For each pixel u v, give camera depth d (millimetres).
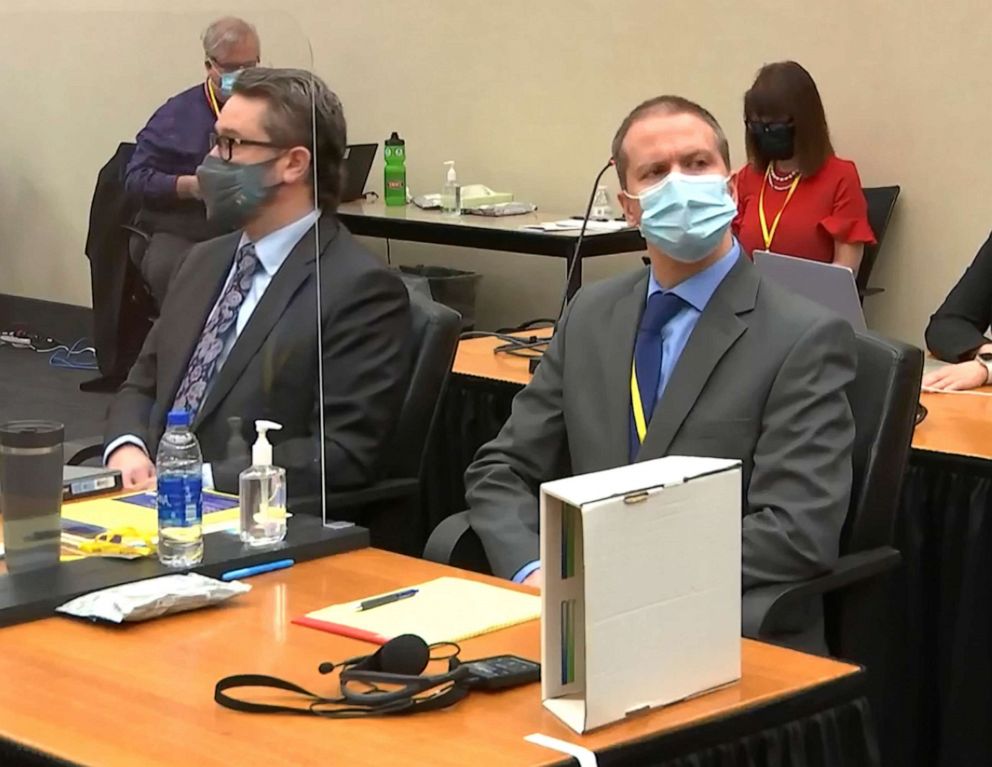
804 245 4605
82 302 2303
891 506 2162
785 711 1411
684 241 2113
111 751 1250
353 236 2371
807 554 1983
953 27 4711
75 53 2418
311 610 1669
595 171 5746
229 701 1351
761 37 5172
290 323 2166
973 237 4750
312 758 1231
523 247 5047
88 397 2158
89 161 2373
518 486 2260
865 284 4684
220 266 2191
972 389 3020
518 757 1236
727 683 1430
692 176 2152
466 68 6113
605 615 1307
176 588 1668
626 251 5066
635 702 1338
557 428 2299
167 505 1789
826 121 4695
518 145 5988
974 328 3312
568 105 5793
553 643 1345
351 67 6504
